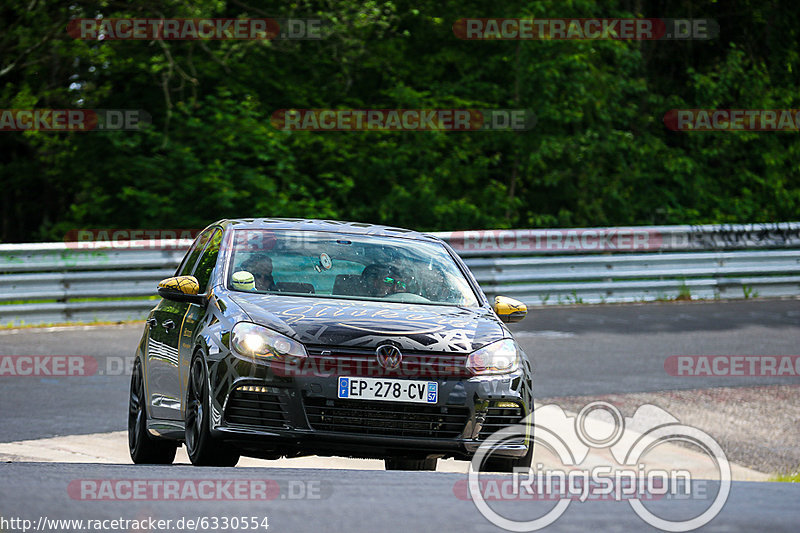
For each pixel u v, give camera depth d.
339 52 74.25
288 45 71.56
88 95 75.25
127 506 12.98
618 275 62.06
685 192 90.06
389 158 77.19
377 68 81.50
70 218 75.44
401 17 78.69
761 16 100.00
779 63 99.62
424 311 21.36
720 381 39.66
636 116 91.62
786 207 93.31
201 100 77.25
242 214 71.06
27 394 34.53
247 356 19.31
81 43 70.44
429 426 19.67
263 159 70.75
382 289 22.31
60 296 50.00
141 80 74.75
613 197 85.19
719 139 92.50
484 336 20.73
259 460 28.33
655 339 48.34
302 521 12.28
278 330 19.62
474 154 83.69
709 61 99.62
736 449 31.03
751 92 93.31
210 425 19.38
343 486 14.91
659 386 38.31
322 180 77.81
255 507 13.10
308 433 19.12
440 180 79.88
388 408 19.48
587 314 55.81
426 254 23.98
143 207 71.12
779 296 65.19
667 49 99.00
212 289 21.72
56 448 27.75
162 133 72.06
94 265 50.88
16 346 43.25
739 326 52.66
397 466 24.72
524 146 82.75
